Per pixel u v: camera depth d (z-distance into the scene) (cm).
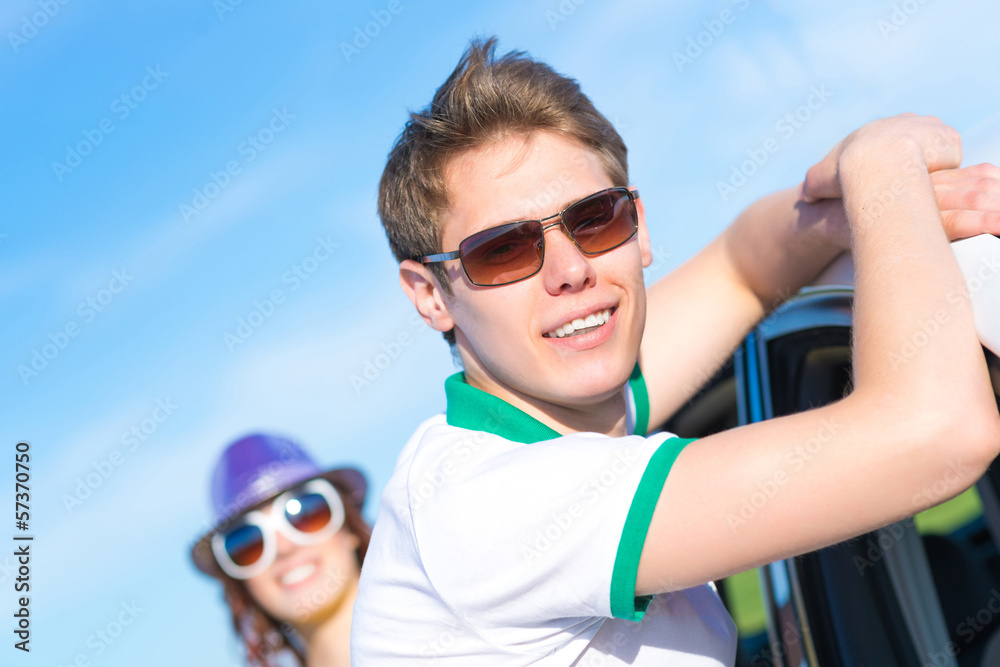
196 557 439
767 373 195
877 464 89
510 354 140
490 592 110
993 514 184
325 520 438
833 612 185
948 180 124
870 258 110
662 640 124
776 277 185
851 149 130
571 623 115
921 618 188
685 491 97
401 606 129
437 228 144
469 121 137
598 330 139
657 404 189
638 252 144
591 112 148
